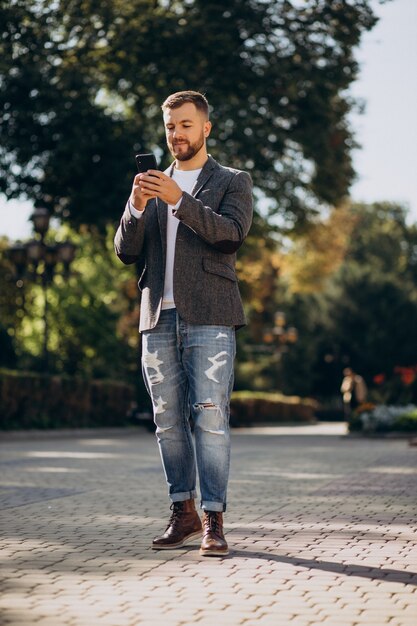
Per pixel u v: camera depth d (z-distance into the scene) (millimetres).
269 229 29312
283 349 54469
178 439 5320
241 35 25594
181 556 4992
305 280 49094
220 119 25562
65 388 25125
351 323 57781
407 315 57031
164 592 4129
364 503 7480
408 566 4711
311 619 3658
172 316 5191
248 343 53906
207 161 5324
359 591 4145
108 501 7609
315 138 27375
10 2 24219
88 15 24609
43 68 25141
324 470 11008
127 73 25516
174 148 5266
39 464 12016
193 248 5148
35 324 42000
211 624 3584
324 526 6129
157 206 5238
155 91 25531
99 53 25781
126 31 24938
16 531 5902
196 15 25359
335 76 25719
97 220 26906
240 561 4848
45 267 24719
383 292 57812
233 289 5211
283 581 4355
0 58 24531
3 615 3713
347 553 5082
